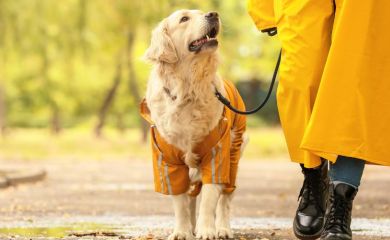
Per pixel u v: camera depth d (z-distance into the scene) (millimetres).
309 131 5402
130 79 39188
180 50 6816
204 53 6723
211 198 6984
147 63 6988
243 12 40219
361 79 5332
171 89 6785
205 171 6938
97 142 42469
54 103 50812
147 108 7219
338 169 5598
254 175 20391
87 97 52688
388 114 5355
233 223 9141
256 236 7730
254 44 41062
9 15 29766
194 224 7781
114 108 55469
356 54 5336
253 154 34219
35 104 56312
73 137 50500
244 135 7723
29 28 31328
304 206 6320
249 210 10945
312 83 5598
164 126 6797
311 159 5633
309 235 6254
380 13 5344
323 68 5590
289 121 5770
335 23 5473
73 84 48844
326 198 6371
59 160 27438
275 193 14344
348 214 5668
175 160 6926
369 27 5336
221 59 6922
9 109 69062
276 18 5844
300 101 5680
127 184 16703
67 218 9773
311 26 5566
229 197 7773
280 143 40500
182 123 6746
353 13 5344
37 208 11180
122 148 36875
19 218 9766
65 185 16297
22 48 32062
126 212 10609
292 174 20891
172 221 9367
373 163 5625
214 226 7102
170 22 6910
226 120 6902
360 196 13344
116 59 42969
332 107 5359
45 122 76625
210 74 6801
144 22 34719
